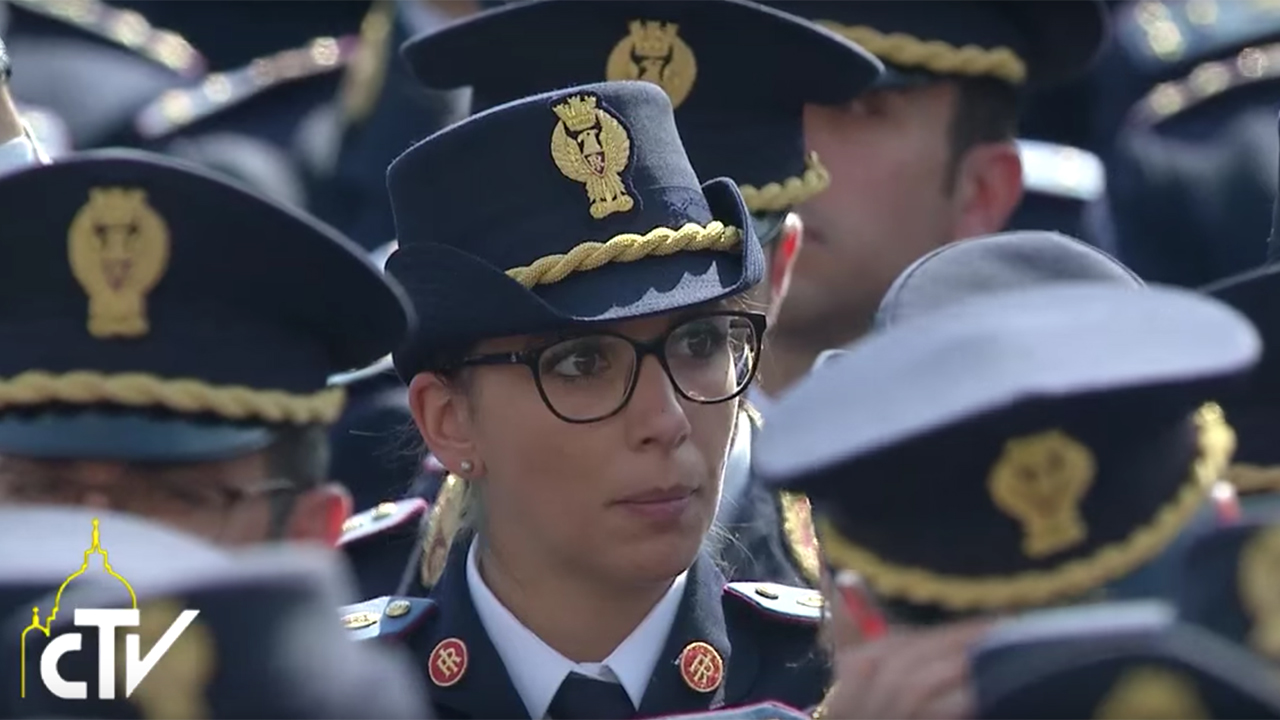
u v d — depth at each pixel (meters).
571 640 12.57
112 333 11.38
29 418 11.31
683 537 12.18
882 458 9.51
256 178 20.78
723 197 12.63
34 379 11.27
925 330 9.80
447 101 20.16
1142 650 8.95
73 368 11.32
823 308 16.53
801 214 16.50
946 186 16.92
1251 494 11.72
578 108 12.38
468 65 15.54
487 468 12.46
